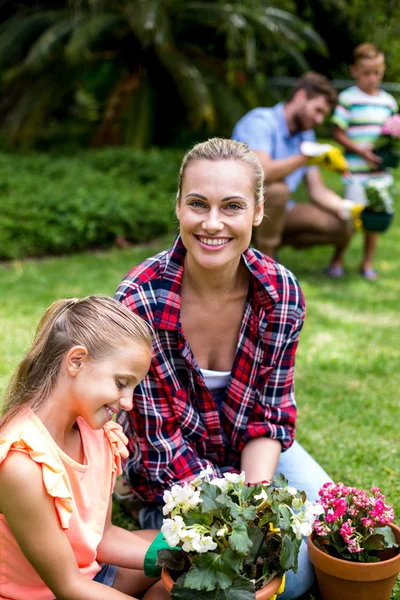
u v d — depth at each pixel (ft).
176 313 7.54
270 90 38.37
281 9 40.19
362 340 15.37
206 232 7.10
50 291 18.03
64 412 6.36
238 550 5.62
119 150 32.76
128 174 30.30
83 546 6.54
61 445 6.47
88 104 44.52
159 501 8.05
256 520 6.18
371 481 9.52
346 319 16.74
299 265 21.42
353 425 11.25
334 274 20.36
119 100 37.83
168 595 6.76
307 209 19.08
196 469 7.91
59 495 5.97
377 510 6.82
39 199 24.06
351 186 19.85
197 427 7.97
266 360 7.94
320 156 16.42
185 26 38.04
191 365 7.70
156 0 35.35
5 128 36.19
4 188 25.73
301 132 17.33
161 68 38.27
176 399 7.77
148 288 7.57
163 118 40.55
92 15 36.55
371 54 19.42
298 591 7.24
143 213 24.95
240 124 17.52
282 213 17.60
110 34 36.63
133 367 6.34
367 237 20.20
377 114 19.65
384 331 15.99
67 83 37.55
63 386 6.30
